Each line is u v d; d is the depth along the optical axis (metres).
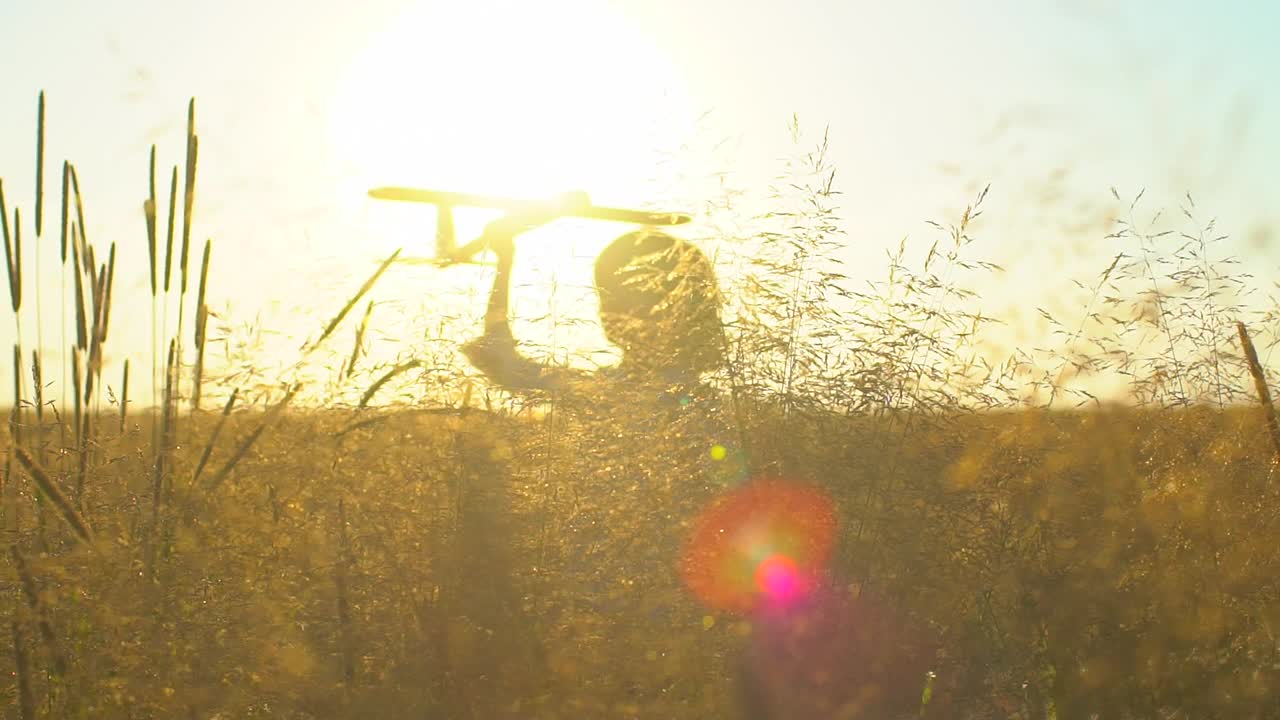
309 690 4.05
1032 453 4.89
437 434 4.65
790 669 4.46
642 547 4.56
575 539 4.54
